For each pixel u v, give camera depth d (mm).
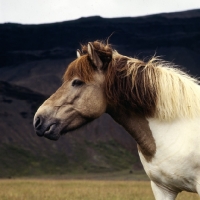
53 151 92125
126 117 6703
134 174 82812
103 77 6621
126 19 165750
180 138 6430
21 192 18781
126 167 91125
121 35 164125
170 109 6473
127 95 6504
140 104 6523
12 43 174375
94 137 101125
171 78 6590
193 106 6520
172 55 158750
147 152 6652
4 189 21500
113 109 6703
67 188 22406
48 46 174125
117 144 101312
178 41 163375
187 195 14938
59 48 164500
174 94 6492
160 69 6676
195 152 6305
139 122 6664
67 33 172875
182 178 6402
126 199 14438
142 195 16344
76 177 75250
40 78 140875
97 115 6637
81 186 25297
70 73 6703
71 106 6605
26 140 95250
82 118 6648
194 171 6332
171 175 6441
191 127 6449
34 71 155750
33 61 164750
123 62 6641
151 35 165125
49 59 161625
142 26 165875
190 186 6457
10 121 101438
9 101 111125
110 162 92250
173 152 6402
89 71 6586
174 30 165750
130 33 163750
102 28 165875
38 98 117438
